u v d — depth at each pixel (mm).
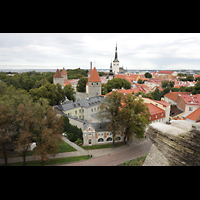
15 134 31688
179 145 12523
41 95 59031
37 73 150875
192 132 11922
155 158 13906
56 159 30734
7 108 27094
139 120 35875
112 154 34219
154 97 82312
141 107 37656
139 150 36281
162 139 13781
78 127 44656
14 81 79625
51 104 61750
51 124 31547
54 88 64625
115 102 38344
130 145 39188
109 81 107125
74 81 131000
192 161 11641
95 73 76125
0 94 47281
